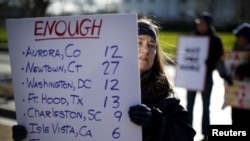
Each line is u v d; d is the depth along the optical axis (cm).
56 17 274
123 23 259
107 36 262
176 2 8506
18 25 284
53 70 277
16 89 288
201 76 790
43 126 282
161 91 274
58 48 275
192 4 8306
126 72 260
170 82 286
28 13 1411
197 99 1138
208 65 786
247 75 633
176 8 8525
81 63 269
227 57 652
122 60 260
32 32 281
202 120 768
